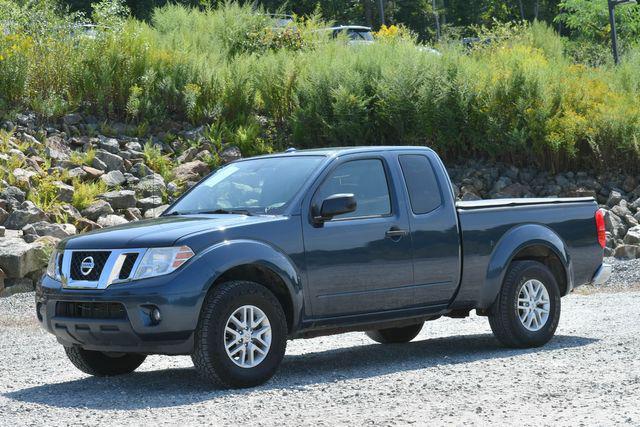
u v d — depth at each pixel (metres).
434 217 13.50
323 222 12.35
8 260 22.27
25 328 18.03
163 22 40.31
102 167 29.36
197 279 11.09
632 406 9.87
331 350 15.24
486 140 33.31
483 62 35.88
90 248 11.55
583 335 15.70
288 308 12.13
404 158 13.58
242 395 10.94
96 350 11.74
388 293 12.94
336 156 12.95
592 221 15.52
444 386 11.29
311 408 10.16
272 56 35.62
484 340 15.72
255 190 12.84
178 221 12.10
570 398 10.37
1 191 25.97
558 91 34.09
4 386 12.27
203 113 33.75
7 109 31.02
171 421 9.66
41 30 33.75
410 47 36.09
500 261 14.14
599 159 33.12
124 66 33.38
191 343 11.16
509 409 9.86
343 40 39.94
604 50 52.41
